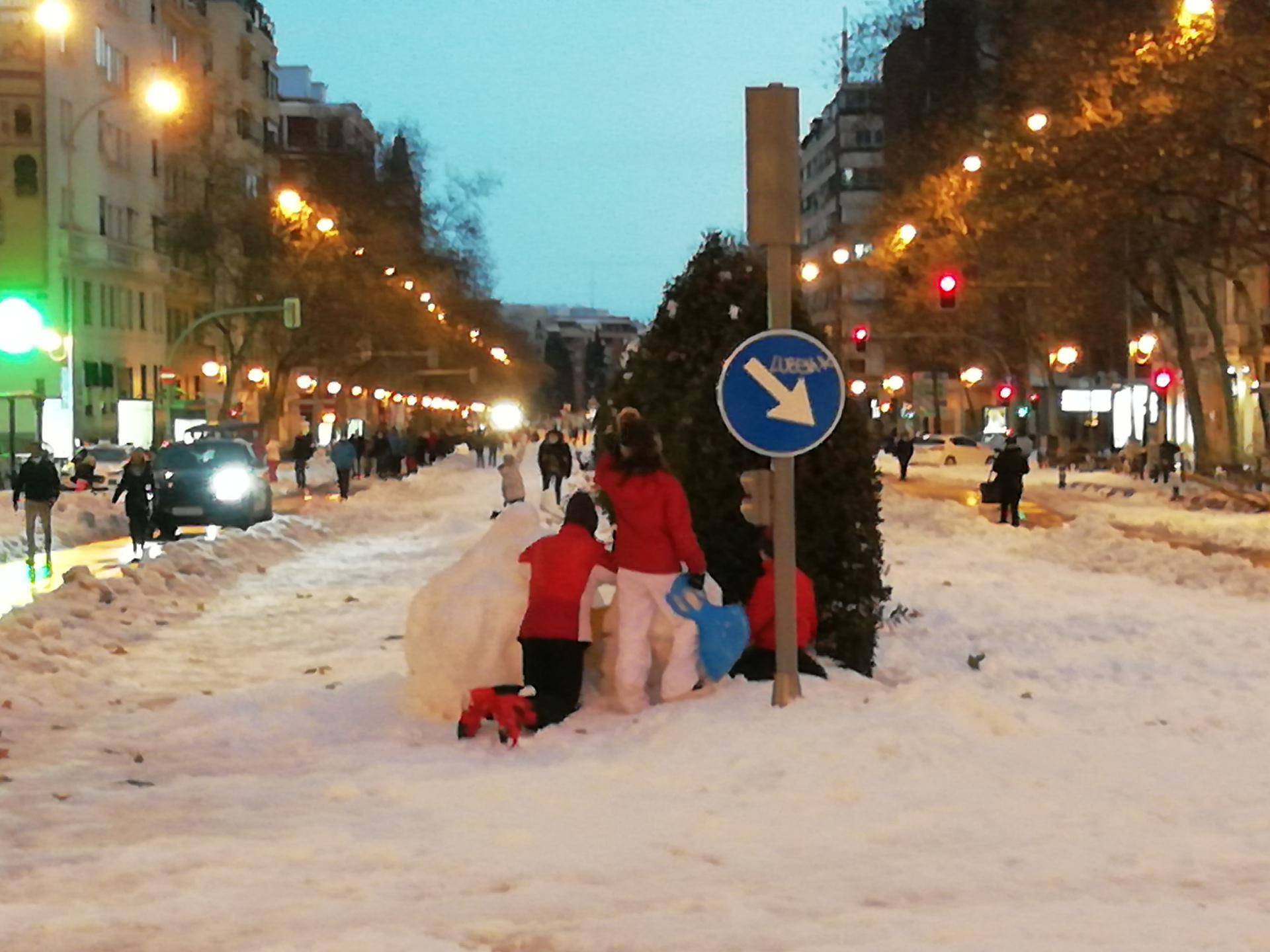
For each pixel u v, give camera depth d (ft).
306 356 262.88
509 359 495.41
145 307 262.06
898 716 31.55
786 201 33.27
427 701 35.86
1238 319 236.84
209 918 18.69
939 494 175.42
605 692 35.32
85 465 163.32
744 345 32.71
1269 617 58.03
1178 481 170.71
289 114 423.23
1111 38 126.41
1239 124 116.67
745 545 37.70
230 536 81.92
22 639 45.70
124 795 27.91
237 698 38.65
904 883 20.63
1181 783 27.89
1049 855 22.22
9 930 18.19
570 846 22.91
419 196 341.82
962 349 280.92
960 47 232.73
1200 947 16.83
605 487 34.63
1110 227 129.90
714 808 25.29
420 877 21.03
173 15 285.43
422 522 119.96
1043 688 41.93
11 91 218.59
